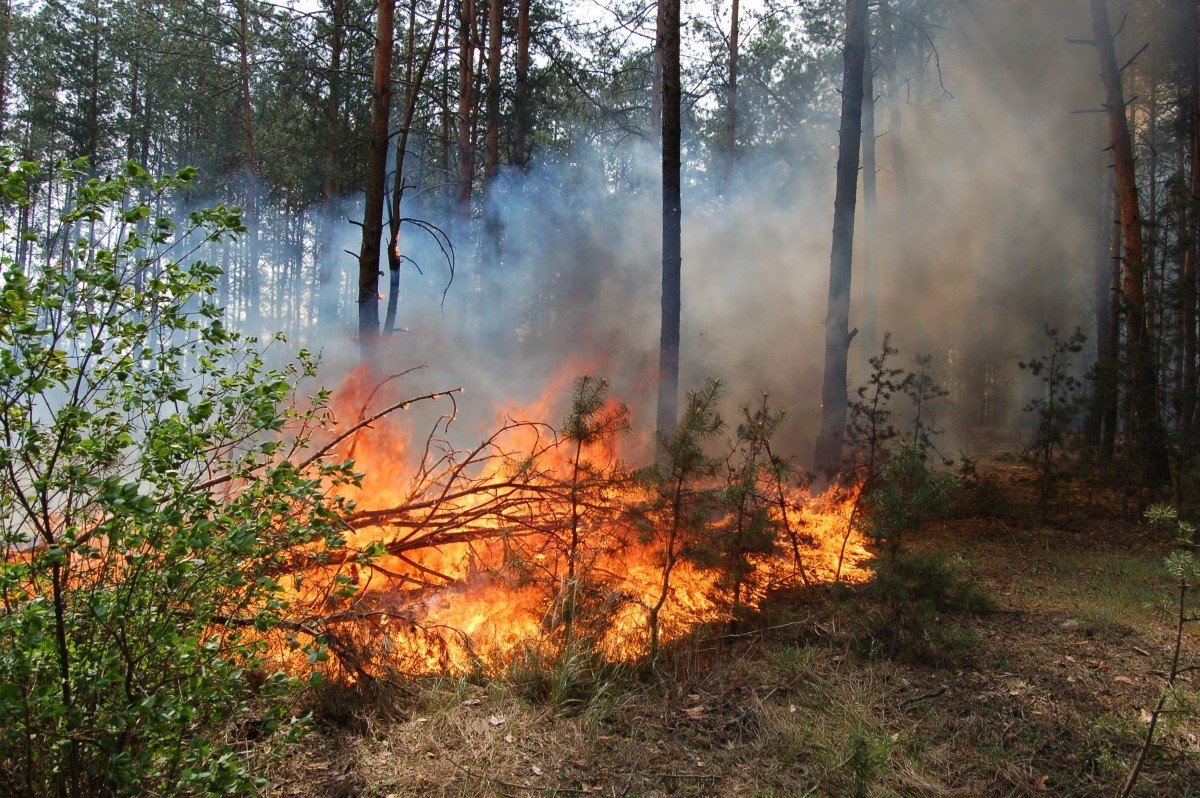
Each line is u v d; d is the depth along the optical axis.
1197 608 5.59
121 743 2.30
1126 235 11.21
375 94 10.05
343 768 3.23
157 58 21.30
